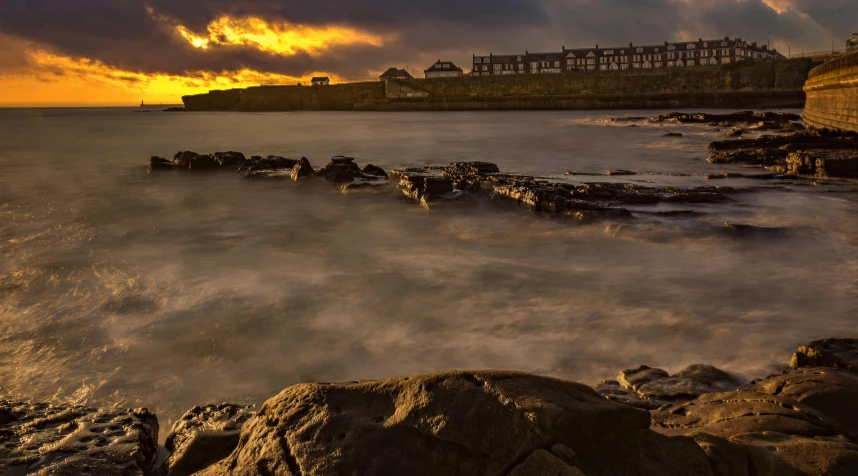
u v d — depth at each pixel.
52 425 4.52
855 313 9.37
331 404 3.29
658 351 8.04
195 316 9.68
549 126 69.56
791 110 106.94
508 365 7.73
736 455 3.23
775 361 7.59
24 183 27.66
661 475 2.86
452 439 2.86
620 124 69.62
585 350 8.13
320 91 174.62
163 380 7.45
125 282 11.68
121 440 4.27
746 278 11.38
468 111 137.25
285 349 8.37
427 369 7.68
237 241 15.70
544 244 14.77
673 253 13.45
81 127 90.00
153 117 147.00
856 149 28.02
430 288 11.14
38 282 11.70
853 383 5.06
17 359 8.06
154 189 25.55
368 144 48.66
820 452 3.55
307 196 23.11
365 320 9.46
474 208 19.56
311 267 12.84
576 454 2.81
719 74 136.00
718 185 22.28
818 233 14.65
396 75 173.00
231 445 4.13
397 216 19.05
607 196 18.44
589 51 169.38
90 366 7.85
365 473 2.85
